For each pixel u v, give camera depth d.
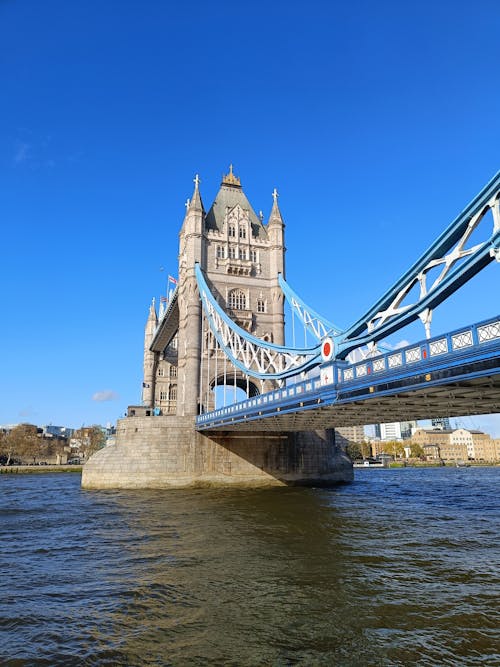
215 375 56.44
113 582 15.07
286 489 48.12
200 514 29.61
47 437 168.88
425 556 17.86
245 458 51.22
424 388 19.20
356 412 28.73
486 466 157.38
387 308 23.12
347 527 24.39
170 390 100.06
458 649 9.84
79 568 16.95
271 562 17.23
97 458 50.00
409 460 173.88
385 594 13.35
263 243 65.12
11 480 74.06
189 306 58.84
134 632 11.02
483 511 30.62
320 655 9.69
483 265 17.17
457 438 194.00
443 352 17.70
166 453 49.41
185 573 15.92
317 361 29.20
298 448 53.69
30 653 10.01
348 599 12.98
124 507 33.84
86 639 10.68
